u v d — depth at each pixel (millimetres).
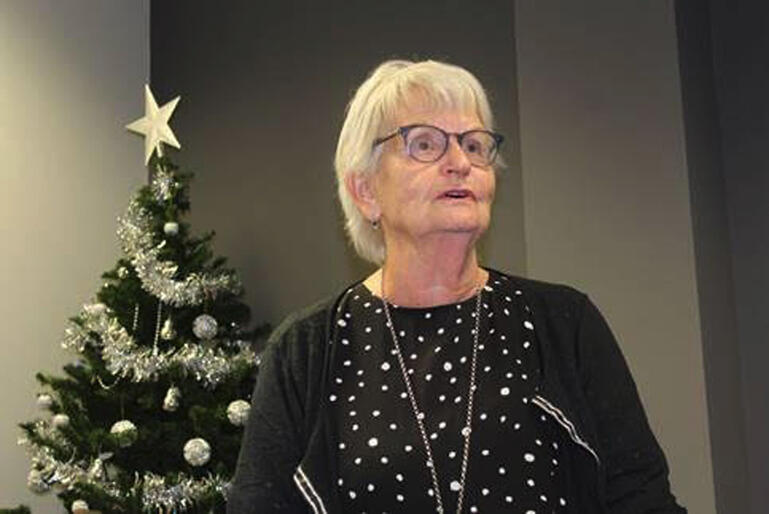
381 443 1141
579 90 2146
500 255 2102
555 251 2088
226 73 2703
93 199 2768
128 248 2170
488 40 2164
